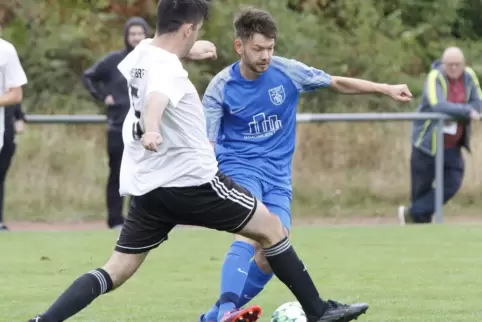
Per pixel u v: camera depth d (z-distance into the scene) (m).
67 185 33.41
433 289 17.94
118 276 12.45
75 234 27.16
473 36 53.66
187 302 16.77
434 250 23.47
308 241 25.33
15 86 24.34
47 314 11.87
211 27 46.75
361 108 44.16
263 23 13.92
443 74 29.64
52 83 44.75
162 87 11.55
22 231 28.22
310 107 43.97
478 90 29.84
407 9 53.44
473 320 14.94
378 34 50.09
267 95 14.43
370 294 17.38
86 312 15.80
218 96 14.45
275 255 12.66
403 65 49.62
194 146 12.09
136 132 12.14
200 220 12.31
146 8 48.59
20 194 32.97
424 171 29.69
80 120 29.56
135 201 12.41
